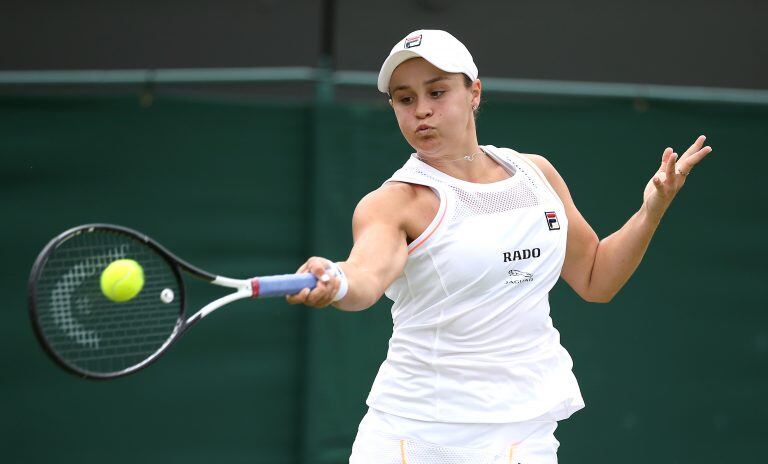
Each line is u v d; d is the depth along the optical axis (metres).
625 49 27.00
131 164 22.19
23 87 23.69
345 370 22.58
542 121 23.34
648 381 23.25
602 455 23.02
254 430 22.34
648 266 23.41
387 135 22.92
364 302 11.06
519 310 12.26
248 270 22.50
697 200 23.64
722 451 23.41
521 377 12.33
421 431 12.42
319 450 22.39
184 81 22.64
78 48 25.47
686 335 23.45
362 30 26.03
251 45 26.02
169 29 25.81
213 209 22.41
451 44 11.87
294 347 22.58
